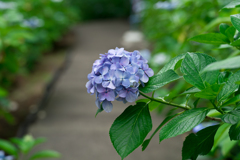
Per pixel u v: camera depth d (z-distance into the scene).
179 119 1.02
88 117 4.25
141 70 1.12
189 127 0.98
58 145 3.57
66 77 5.84
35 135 3.82
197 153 1.12
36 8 6.32
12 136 3.81
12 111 4.48
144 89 1.10
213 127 1.13
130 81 1.08
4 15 4.63
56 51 7.82
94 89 1.14
